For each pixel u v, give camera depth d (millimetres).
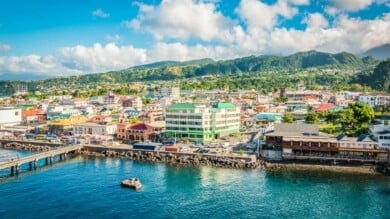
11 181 176000
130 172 190875
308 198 149000
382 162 191000
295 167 193250
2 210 139000
